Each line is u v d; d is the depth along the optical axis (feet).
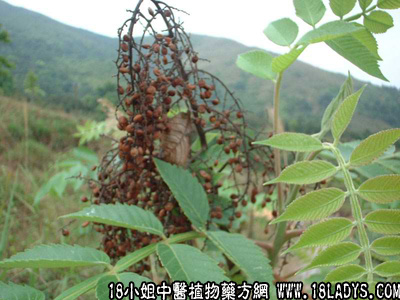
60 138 30.22
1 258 9.63
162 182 5.40
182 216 5.52
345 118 3.70
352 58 4.94
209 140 6.55
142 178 5.17
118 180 5.22
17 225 13.35
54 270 10.09
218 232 4.69
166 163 5.22
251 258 4.30
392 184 3.33
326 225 3.34
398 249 3.26
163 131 5.38
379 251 3.31
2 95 38.37
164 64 5.01
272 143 3.87
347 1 4.75
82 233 10.57
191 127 5.54
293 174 3.59
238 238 4.56
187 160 5.69
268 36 5.69
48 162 24.30
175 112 6.25
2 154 24.39
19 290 3.77
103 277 3.82
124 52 4.78
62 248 4.04
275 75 5.99
